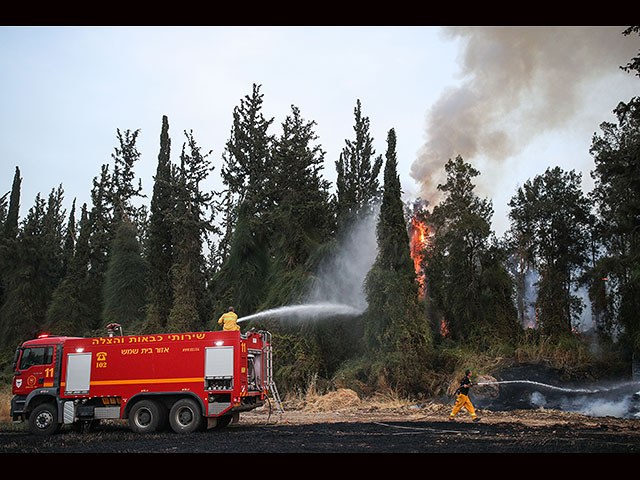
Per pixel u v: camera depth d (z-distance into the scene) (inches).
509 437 535.2
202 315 1397.6
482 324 1098.7
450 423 661.9
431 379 946.1
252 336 676.1
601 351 1057.5
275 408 904.9
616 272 1066.1
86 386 645.3
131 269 1457.9
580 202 1699.1
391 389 928.9
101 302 1598.2
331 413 819.4
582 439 518.6
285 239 1217.4
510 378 917.8
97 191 1797.5
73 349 659.4
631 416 758.5
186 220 1326.3
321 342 1121.4
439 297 1235.2
